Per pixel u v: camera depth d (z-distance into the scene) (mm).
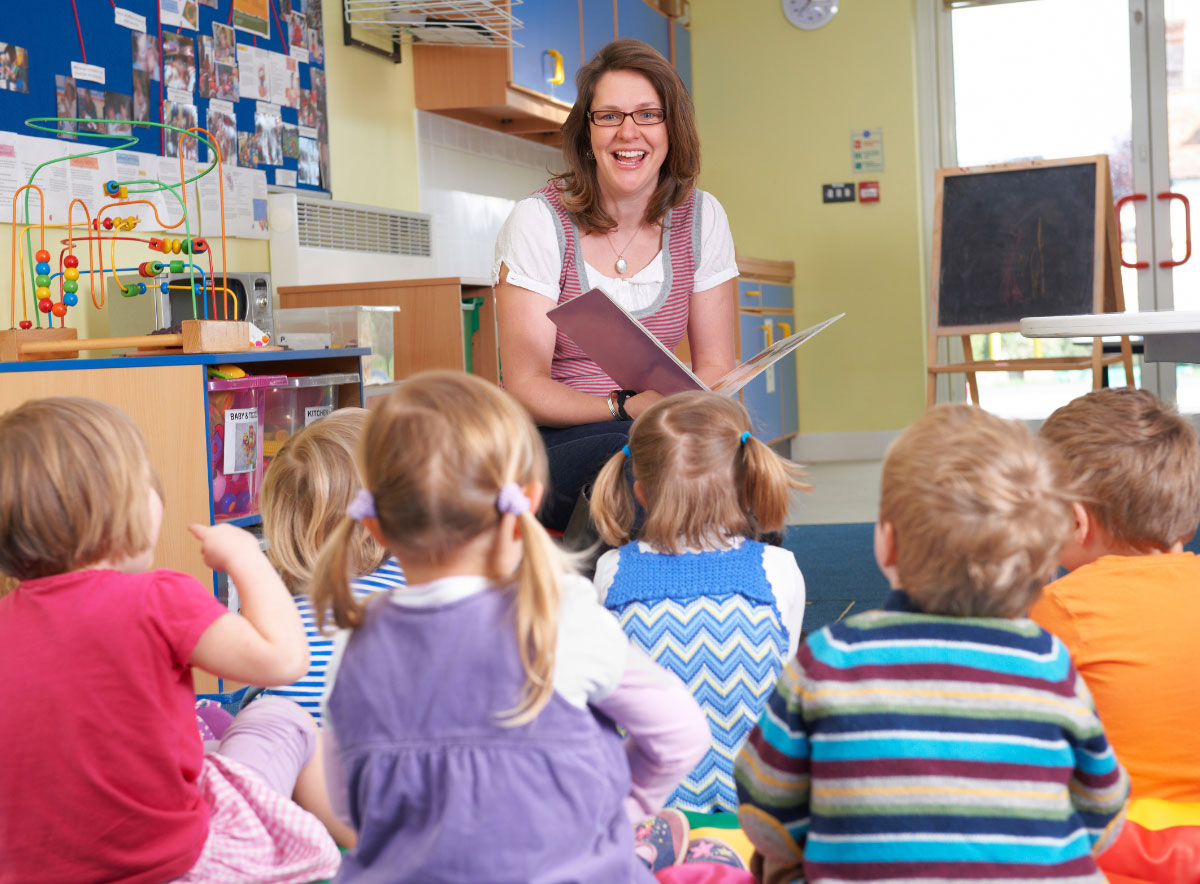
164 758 1099
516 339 2178
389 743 882
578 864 877
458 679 878
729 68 6223
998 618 932
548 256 2176
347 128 4023
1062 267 5031
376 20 4059
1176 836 1169
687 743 981
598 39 5094
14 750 1063
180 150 2801
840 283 6152
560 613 911
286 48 3715
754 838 1004
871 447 6172
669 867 1229
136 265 3100
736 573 1436
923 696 905
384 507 900
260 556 1216
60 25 2873
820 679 929
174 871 1122
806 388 6242
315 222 3699
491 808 859
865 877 896
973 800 883
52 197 2840
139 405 2215
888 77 6000
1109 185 5055
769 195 6215
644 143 2111
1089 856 908
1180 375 5871
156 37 3186
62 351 2361
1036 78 5965
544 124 4875
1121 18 5820
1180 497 1291
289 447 1468
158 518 1194
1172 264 5793
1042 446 948
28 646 1076
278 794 1226
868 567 3391
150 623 1090
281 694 1394
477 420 898
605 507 1697
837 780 910
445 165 4613
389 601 930
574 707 895
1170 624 1217
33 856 1072
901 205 6035
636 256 2225
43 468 1082
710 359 2295
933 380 5230
